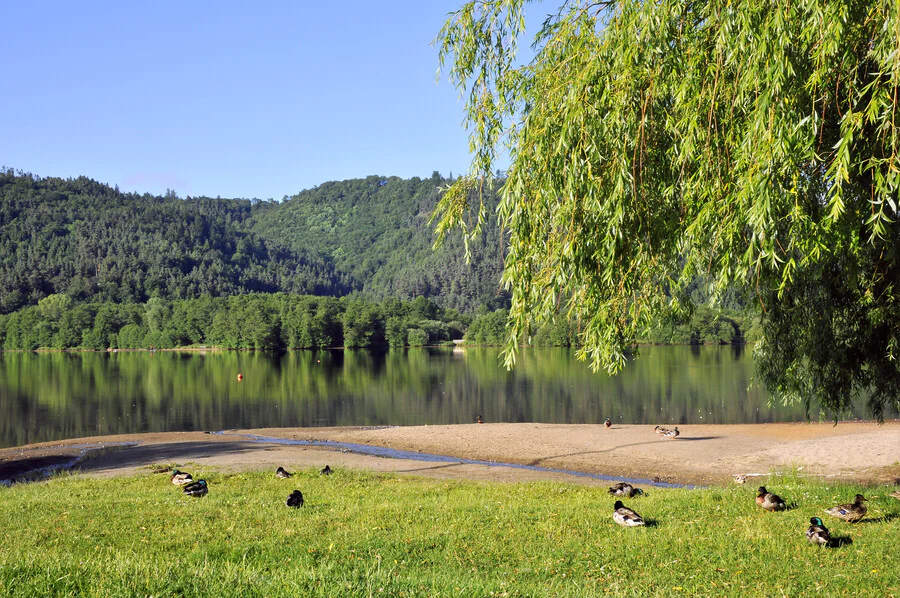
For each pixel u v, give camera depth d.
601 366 9.30
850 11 7.41
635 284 9.09
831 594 8.69
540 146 8.68
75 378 87.06
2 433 43.00
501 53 10.01
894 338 13.66
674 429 34.72
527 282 8.85
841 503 13.80
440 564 10.57
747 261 8.22
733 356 103.69
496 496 18.44
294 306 162.25
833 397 15.74
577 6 9.47
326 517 14.77
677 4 8.15
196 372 97.12
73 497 18.55
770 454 29.56
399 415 50.66
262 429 43.03
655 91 8.50
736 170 7.80
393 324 163.00
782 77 7.25
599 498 17.64
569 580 9.52
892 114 7.06
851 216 8.83
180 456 31.09
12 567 7.59
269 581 7.65
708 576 9.64
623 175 8.23
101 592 6.78
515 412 50.62
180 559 10.48
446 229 9.91
